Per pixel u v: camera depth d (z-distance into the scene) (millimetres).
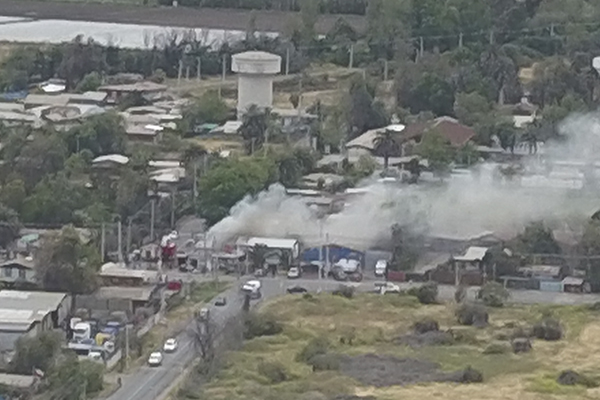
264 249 123250
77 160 143000
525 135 156000
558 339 110000
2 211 126188
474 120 162250
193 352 105062
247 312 111562
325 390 98812
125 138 153000
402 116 165500
